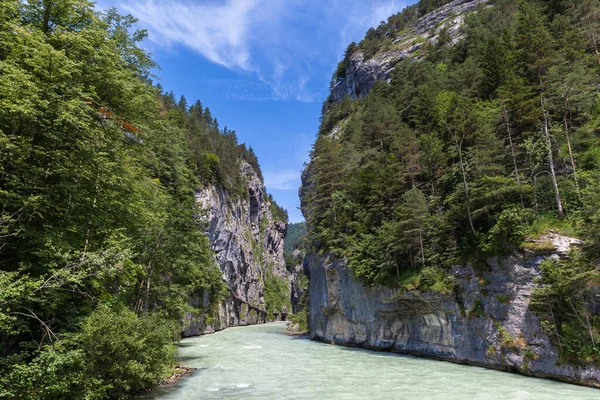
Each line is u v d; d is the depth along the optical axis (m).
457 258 23.56
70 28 14.89
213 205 70.75
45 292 10.50
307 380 17.58
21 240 11.53
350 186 39.00
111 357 12.18
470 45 51.47
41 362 9.45
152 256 23.73
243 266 88.38
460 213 23.94
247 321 81.25
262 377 18.44
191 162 69.19
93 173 13.96
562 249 17.89
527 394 14.06
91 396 10.63
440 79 46.72
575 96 22.41
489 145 24.42
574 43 29.92
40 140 12.27
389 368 20.91
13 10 12.29
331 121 81.50
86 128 12.75
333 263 36.53
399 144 34.66
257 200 118.56
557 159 22.42
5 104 9.83
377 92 61.34
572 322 16.55
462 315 22.22
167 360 17.64
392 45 90.12
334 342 36.28
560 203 19.77
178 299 28.00
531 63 29.27
